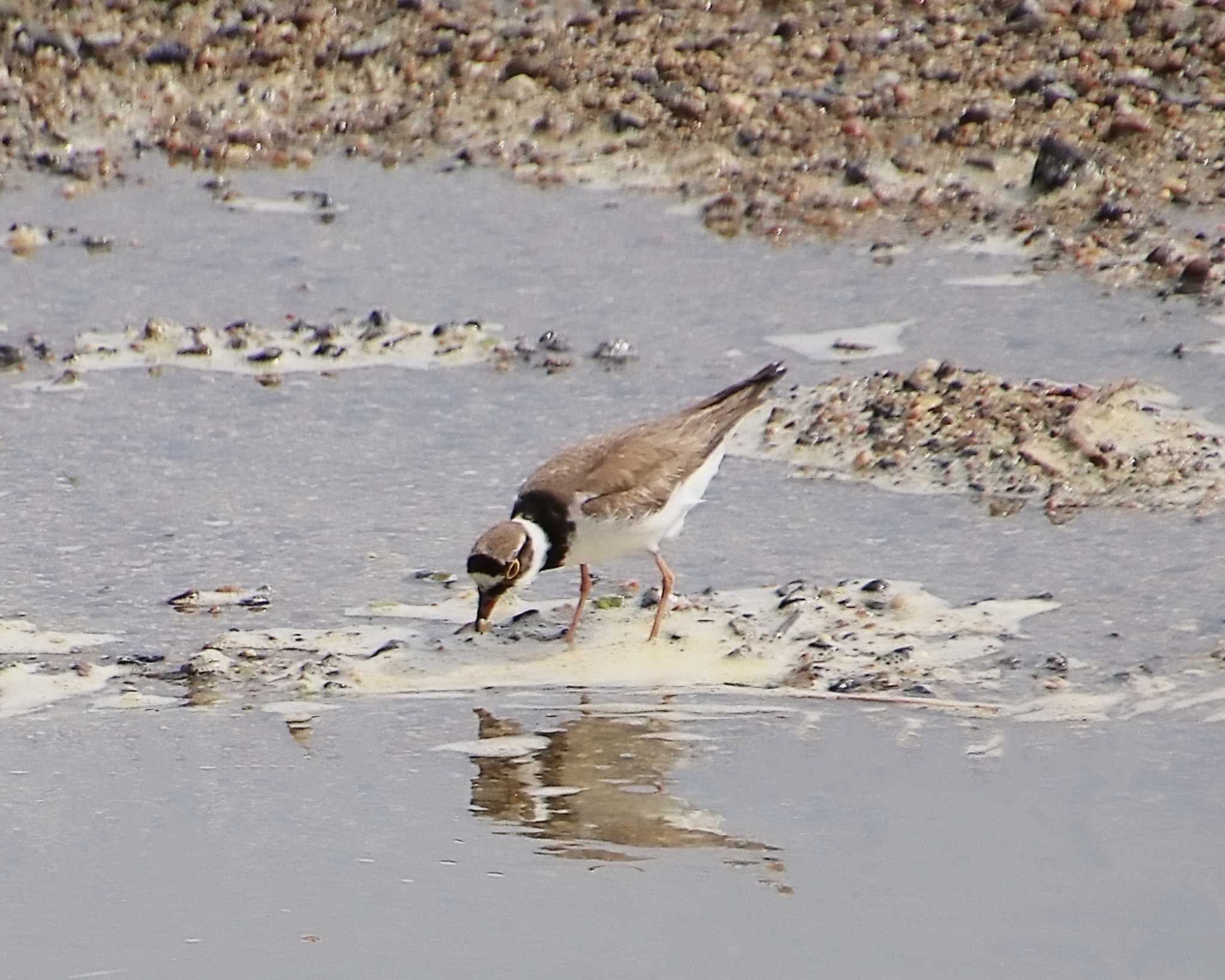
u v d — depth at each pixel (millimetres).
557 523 11219
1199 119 18641
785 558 12148
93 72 20438
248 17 21172
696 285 16375
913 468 13180
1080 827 9047
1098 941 8180
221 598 11742
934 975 7973
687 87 19812
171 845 9148
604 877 8820
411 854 9039
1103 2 20547
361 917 8531
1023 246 16812
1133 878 8633
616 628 11461
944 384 14070
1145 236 16766
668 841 9094
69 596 11766
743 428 13883
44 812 9445
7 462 13594
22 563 12172
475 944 8312
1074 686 10414
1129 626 11039
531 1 21375
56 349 15430
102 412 14406
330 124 19844
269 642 11211
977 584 11656
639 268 16734
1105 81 19266
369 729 10266
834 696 10453
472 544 12406
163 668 10930
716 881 8734
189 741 10141
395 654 11102
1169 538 12078
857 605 11461
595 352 15148
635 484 11266
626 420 14031
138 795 9602
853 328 15406
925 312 15617
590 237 17422
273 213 18125
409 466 13508
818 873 8781
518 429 13992
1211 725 9930
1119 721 10031
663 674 10828
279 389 14789
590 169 18844
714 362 14898
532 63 20297
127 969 8172
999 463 13094
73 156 19234
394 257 17109
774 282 16359
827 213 17641
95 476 13398
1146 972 7953
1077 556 11930
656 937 8328
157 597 11766
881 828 9141
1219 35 19922
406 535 12531
